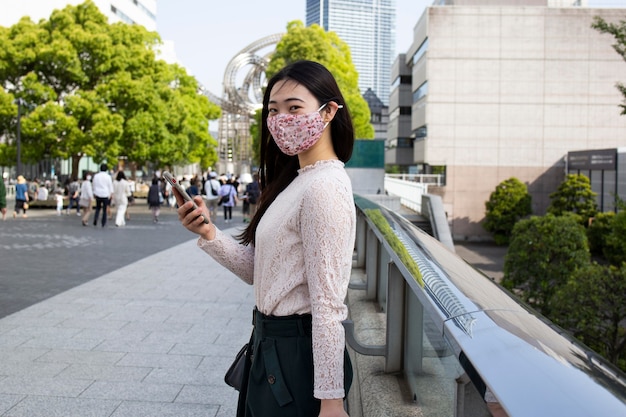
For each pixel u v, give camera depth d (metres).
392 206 11.53
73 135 24.19
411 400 1.88
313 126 1.44
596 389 0.67
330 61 36.34
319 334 1.26
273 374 1.39
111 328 5.21
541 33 38.16
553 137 38.19
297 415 1.37
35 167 38.69
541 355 0.78
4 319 5.48
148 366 4.16
